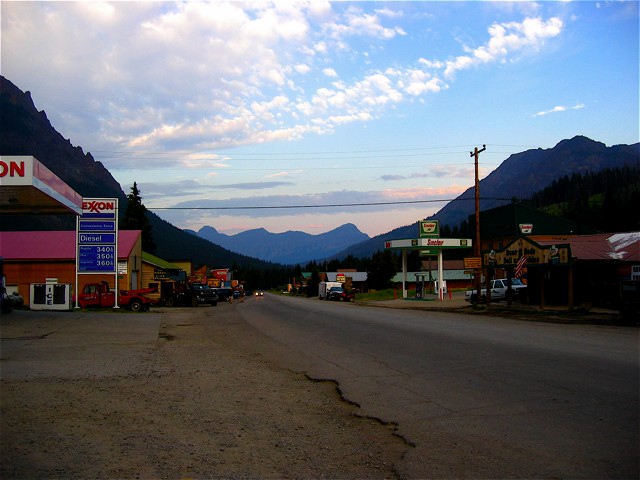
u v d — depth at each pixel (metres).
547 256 26.78
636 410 7.46
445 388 9.35
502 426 6.94
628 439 6.26
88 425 7.18
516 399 8.31
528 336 16.41
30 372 11.20
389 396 9.02
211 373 11.76
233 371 12.06
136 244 48.84
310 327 22.47
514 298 36.56
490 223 64.25
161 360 13.65
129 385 10.12
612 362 11.15
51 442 6.38
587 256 28.30
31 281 43.34
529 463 5.61
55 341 16.75
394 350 14.34
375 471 5.62
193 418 7.78
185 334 20.92
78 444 6.33
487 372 10.59
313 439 6.80
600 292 28.34
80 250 33.00
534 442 6.26
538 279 32.25
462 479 5.27
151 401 8.80
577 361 11.38
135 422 7.43
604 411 7.44
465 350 13.69
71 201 24.05
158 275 53.59
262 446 6.50
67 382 10.19
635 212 81.56
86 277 43.66
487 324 21.42
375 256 103.44
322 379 10.91
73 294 42.03
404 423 7.35
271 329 22.42
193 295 44.88
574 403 7.92
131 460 5.84
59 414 7.70
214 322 26.95
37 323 21.78
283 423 7.60
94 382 10.30
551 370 10.49
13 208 24.16
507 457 5.82
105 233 33.06
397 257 111.69
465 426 7.03
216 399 9.11
